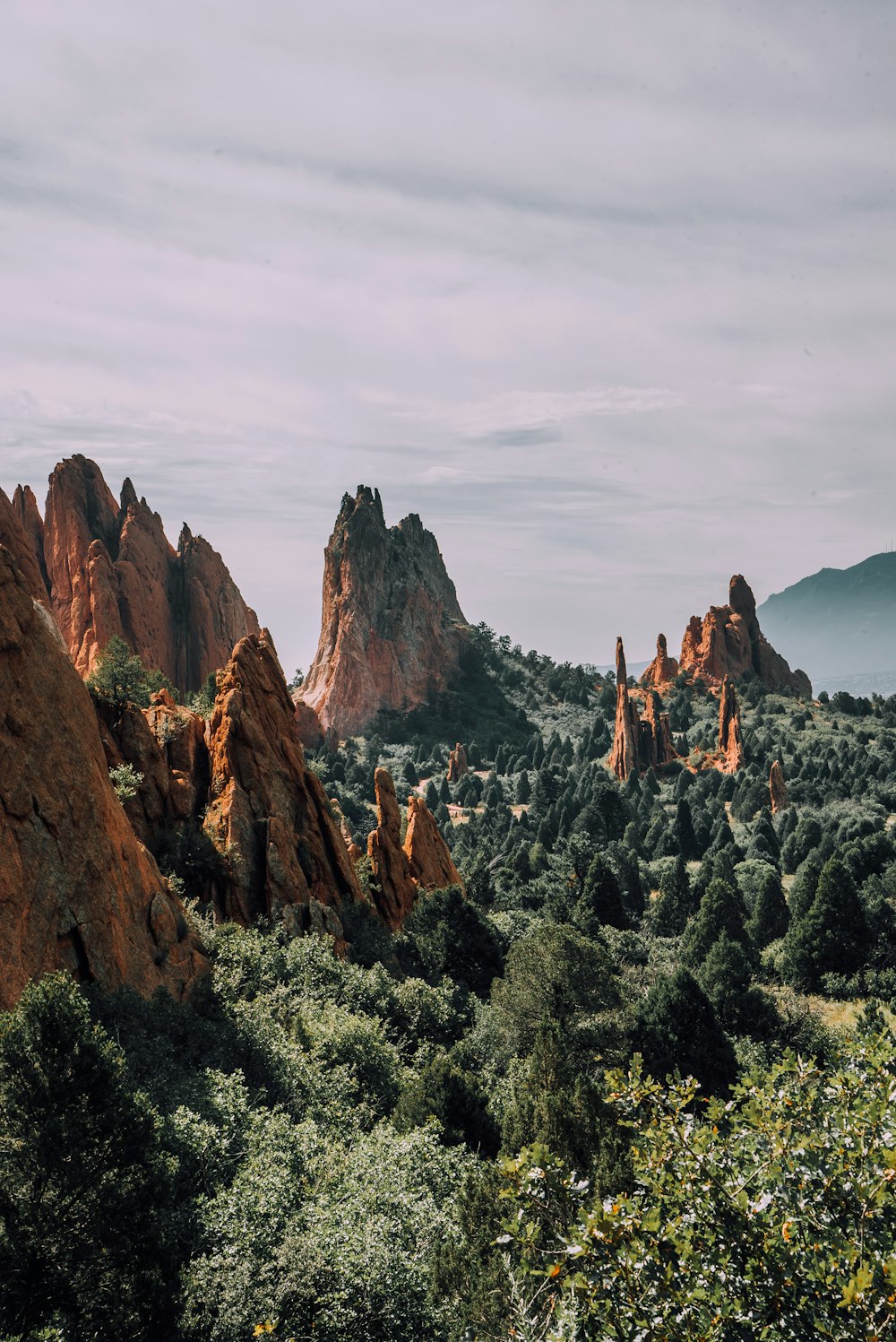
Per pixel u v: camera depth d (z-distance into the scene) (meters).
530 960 63.50
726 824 186.25
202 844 70.31
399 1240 30.59
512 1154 35.50
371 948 75.12
